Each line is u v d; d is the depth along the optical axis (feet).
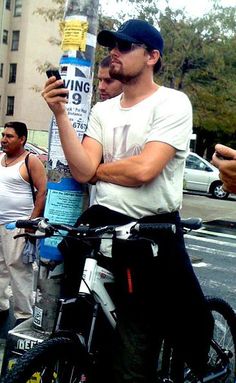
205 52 75.00
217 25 75.15
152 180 8.56
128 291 8.43
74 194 10.23
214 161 6.25
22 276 14.83
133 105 8.84
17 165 14.47
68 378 8.37
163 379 9.58
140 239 8.12
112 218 8.66
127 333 8.66
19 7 143.54
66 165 10.14
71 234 8.48
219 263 27.53
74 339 8.37
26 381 7.67
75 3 10.09
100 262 8.61
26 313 15.06
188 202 57.47
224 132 110.52
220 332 11.50
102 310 8.70
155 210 8.69
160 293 8.57
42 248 10.30
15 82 145.48
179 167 8.87
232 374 11.68
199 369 9.57
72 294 9.02
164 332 8.90
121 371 8.71
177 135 8.48
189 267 8.98
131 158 8.46
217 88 82.02
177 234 8.84
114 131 8.89
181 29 73.51
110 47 8.83
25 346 10.27
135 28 8.55
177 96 8.70
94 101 47.73
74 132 8.95
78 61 10.07
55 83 8.65
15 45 144.97
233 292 21.67
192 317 8.99
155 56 8.75
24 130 14.71
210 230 39.88
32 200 14.79
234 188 6.27
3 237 14.70
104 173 8.73
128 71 8.63
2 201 14.58
